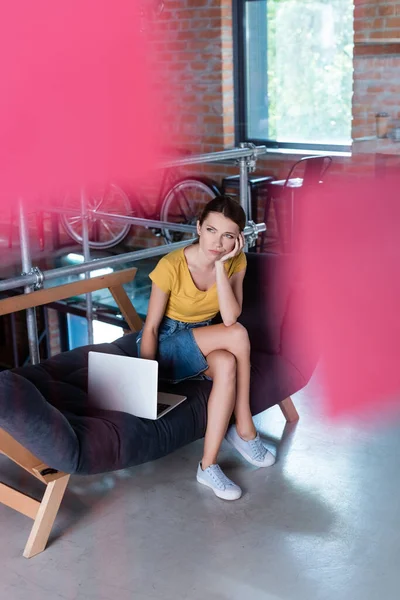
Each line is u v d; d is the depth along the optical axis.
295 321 3.05
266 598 2.10
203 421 2.65
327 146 6.07
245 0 6.21
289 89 6.21
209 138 6.51
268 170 6.25
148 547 2.34
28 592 2.16
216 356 2.60
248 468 2.78
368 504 2.53
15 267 6.17
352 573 2.20
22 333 7.52
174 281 2.66
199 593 2.13
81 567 2.26
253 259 3.24
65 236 7.23
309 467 2.78
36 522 2.33
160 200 6.67
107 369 2.58
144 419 2.54
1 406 2.13
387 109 5.63
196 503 2.57
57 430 2.23
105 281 3.24
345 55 5.87
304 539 2.36
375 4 5.49
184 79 6.49
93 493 2.65
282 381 2.91
